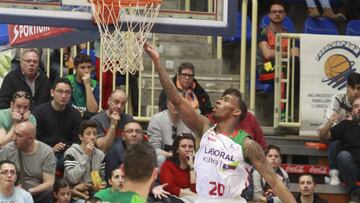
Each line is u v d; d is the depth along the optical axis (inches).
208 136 440.1
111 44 515.2
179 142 601.9
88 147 599.8
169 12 532.1
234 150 433.7
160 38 768.9
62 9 528.4
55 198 581.0
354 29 788.0
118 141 618.8
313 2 779.4
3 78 709.9
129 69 513.7
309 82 711.1
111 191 367.9
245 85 764.6
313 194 624.1
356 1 808.3
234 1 539.5
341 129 669.9
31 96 658.2
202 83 749.9
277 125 716.7
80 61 669.9
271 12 754.8
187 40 776.3
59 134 630.5
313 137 712.4
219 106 438.9
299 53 719.1
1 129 605.9
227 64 791.7
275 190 433.7
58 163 609.9
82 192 591.5
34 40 628.7
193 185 601.9
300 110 709.3
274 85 727.1
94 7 518.3
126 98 629.9
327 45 714.2
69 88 629.3
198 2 774.5
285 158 714.8
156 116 650.2
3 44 705.6
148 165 355.3
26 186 582.9
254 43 736.3
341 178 669.9
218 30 537.3
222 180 434.0
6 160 561.6
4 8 524.4
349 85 686.5
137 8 520.4
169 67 763.4
